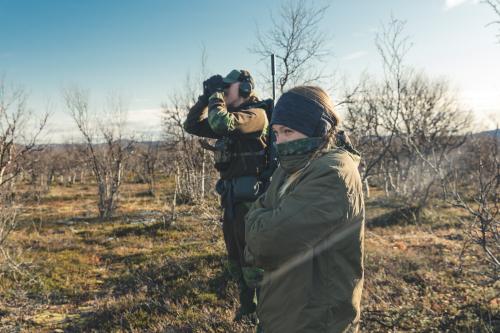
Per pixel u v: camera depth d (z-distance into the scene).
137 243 9.73
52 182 34.62
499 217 4.78
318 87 1.62
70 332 4.81
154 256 8.00
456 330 3.86
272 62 3.40
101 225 13.05
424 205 11.46
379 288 5.15
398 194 14.38
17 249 8.69
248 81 2.80
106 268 7.75
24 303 5.86
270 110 2.86
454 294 4.94
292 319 1.44
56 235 11.34
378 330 3.94
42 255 8.81
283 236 1.39
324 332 1.42
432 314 4.28
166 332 4.27
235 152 2.78
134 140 16.61
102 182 15.27
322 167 1.43
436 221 10.55
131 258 8.20
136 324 4.61
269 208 1.61
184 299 5.21
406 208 11.41
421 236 9.08
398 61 12.00
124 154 16.80
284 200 1.46
